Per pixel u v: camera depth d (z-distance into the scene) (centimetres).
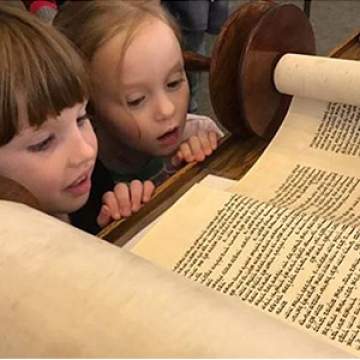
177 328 25
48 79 53
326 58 57
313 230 43
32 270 28
